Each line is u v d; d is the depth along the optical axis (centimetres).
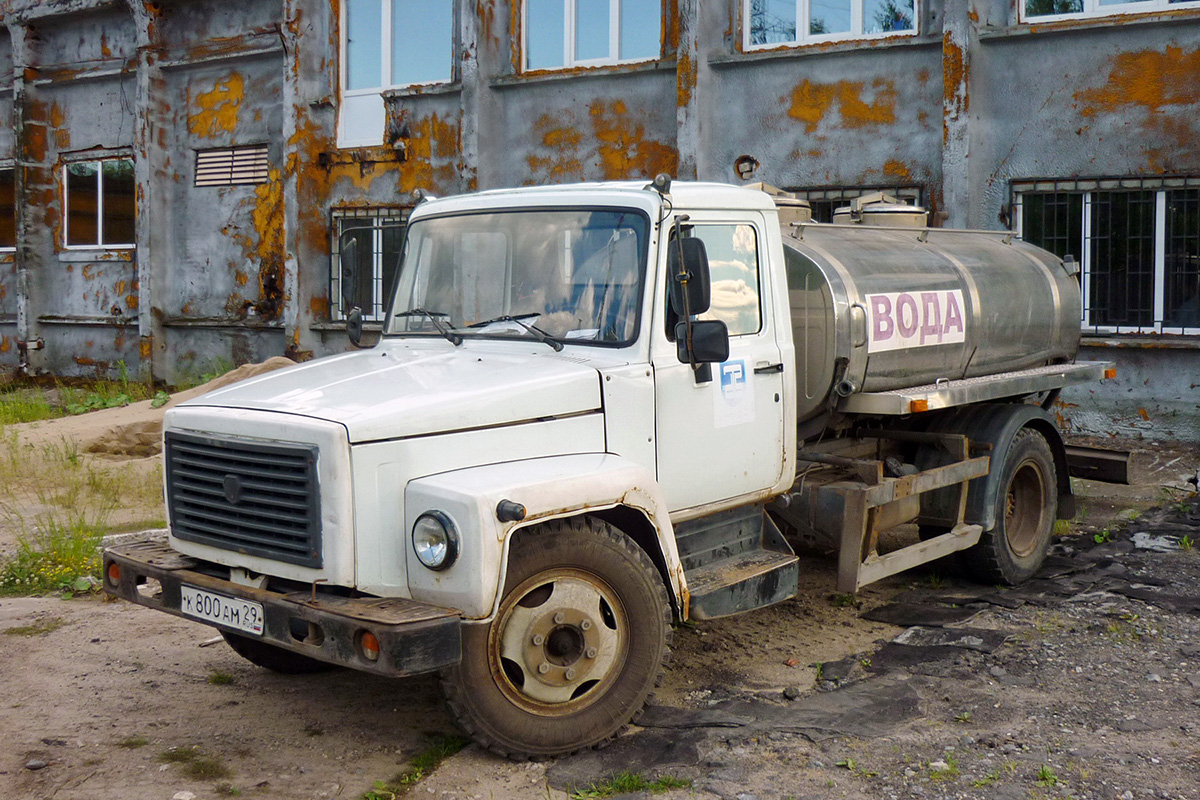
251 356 1811
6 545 825
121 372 1917
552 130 1535
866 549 598
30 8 1986
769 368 553
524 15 1552
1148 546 780
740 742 464
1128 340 1147
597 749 460
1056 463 756
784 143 1359
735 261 542
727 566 536
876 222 757
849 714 492
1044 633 600
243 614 439
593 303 504
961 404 656
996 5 1220
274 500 432
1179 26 1123
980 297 708
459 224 550
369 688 545
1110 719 481
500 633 434
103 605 688
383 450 422
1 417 1545
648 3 1462
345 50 1711
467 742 473
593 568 452
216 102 1828
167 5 1853
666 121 1449
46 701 527
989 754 447
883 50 1283
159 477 1054
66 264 2041
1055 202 1215
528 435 457
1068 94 1185
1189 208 1140
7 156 2094
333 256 1723
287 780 440
